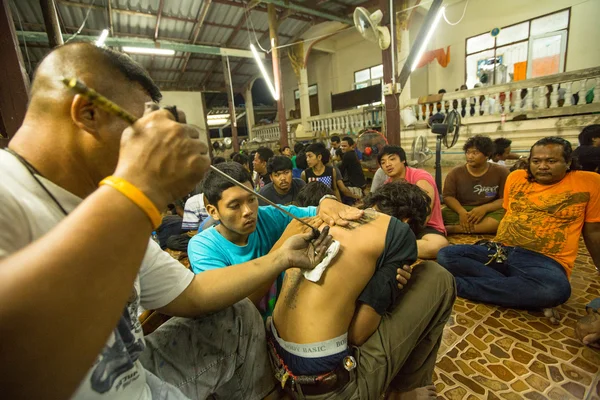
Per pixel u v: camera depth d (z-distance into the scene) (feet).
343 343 3.11
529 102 20.08
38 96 1.77
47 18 11.35
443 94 23.63
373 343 3.25
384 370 3.16
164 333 2.97
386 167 8.93
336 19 29.86
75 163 1.83
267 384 3.57
